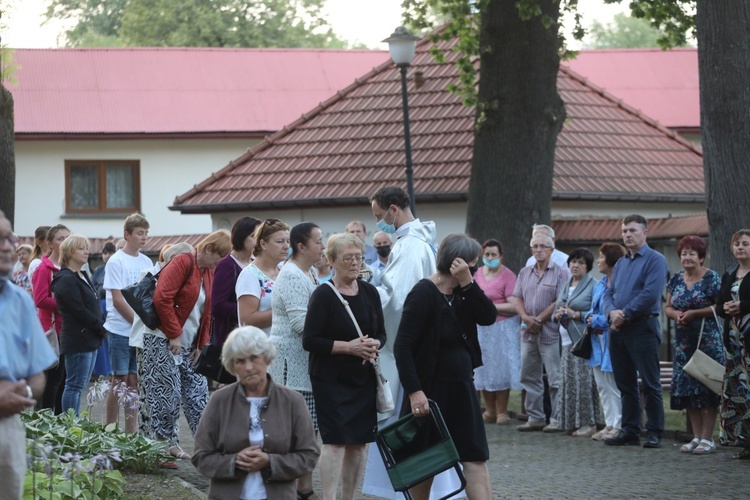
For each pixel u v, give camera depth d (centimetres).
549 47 1814
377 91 2627
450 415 762
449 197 2184
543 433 1358
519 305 1409
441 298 765
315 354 832
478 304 764
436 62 2341
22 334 559
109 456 781
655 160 2375
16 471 554
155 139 3434
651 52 3603
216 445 621
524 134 1812
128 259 1188
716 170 1283
